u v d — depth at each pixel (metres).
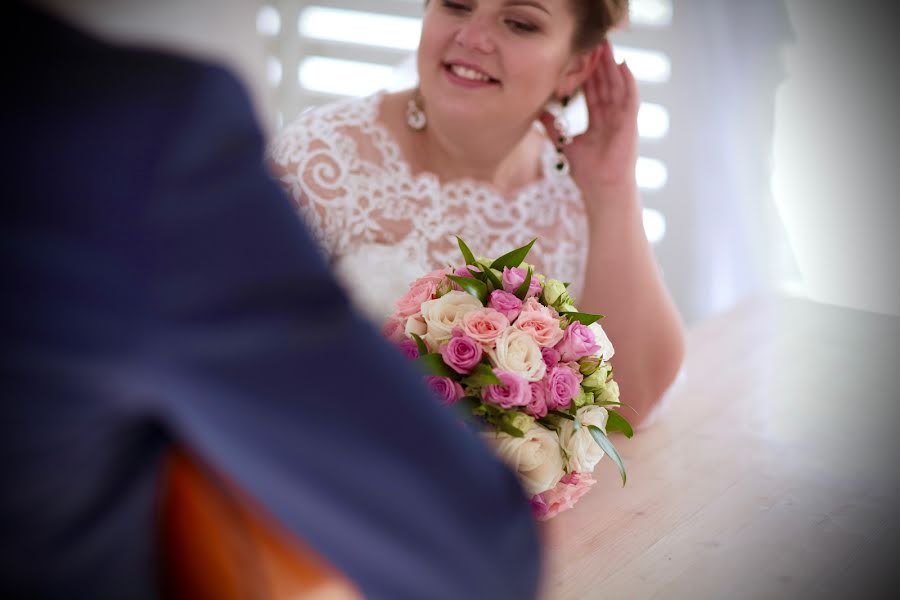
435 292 1.39
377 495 0.53
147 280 0.48
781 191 2.73
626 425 1.40
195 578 0.64
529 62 1.77
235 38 0.65
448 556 0.55
